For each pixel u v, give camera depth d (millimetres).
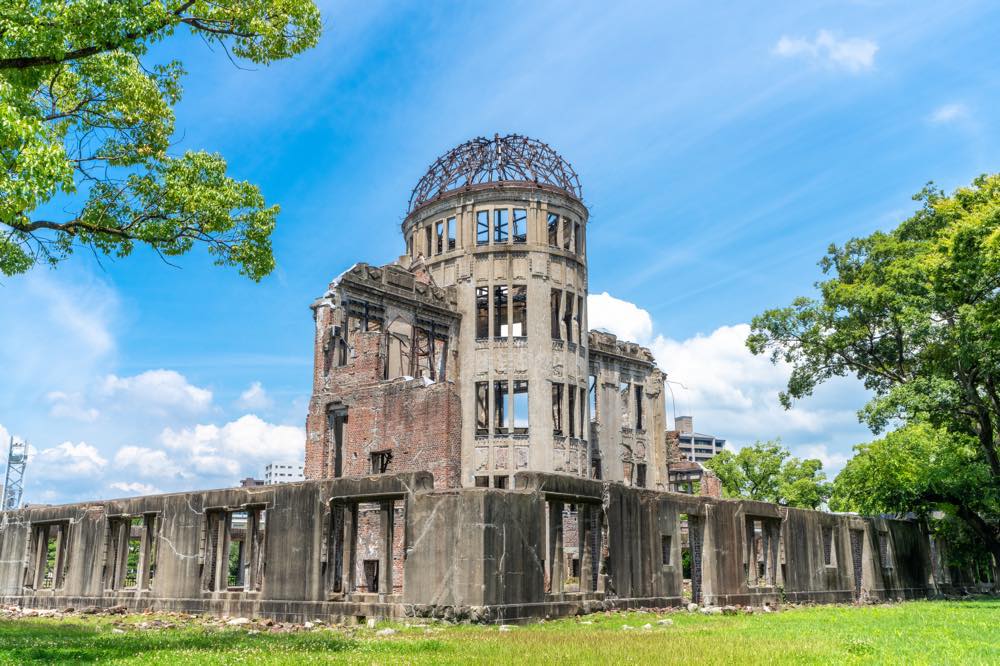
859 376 46750
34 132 14266
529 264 45094
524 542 23359
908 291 38938
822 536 37125
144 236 19875
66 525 35781
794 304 45875
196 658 13703
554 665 12703
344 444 37438
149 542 31938
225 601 27625
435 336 44531
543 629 20875
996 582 48219
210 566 29047
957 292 34562
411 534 23359
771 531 34750
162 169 20250
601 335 53812
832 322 44938
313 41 19344
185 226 20234
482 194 45875
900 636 17859
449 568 22438
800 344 46438
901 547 43250
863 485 41812
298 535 26250
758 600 32250
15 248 19562
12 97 14742
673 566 29125
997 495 38062
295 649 15461
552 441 43625
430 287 44219
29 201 14461
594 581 26250
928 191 44344
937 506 41344
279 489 27234
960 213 37125
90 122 20141
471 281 45219
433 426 34281
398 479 24109
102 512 33281
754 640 16672
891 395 36688
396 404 35844
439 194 47219
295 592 25812
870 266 44562
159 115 20766
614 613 25562
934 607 31297
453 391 34500
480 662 13000
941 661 13242
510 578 22734
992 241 30984
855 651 14656
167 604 29625
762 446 64312
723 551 31203
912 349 42062
